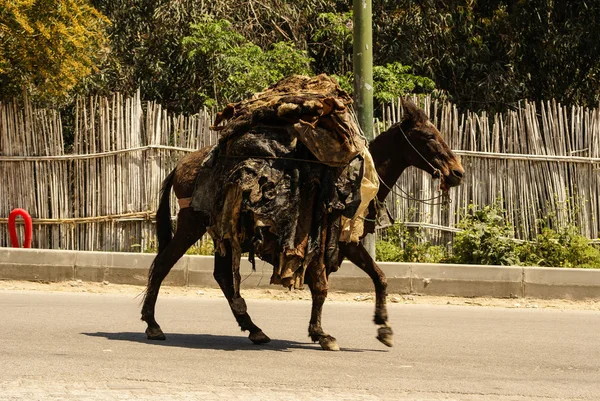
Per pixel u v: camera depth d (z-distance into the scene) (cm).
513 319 1407
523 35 2728
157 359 943
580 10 2689
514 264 1769
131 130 1884
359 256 1084
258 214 989
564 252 1812
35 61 2058
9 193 1928
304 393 805
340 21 2630
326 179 1011
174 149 1875
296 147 1013
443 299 1598
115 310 1355
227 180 1020
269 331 1217
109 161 1897
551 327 1330
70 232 1912
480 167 1886
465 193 1880
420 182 1872
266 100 1038
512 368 989
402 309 1493
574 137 1923
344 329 1256
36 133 1928
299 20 2728
